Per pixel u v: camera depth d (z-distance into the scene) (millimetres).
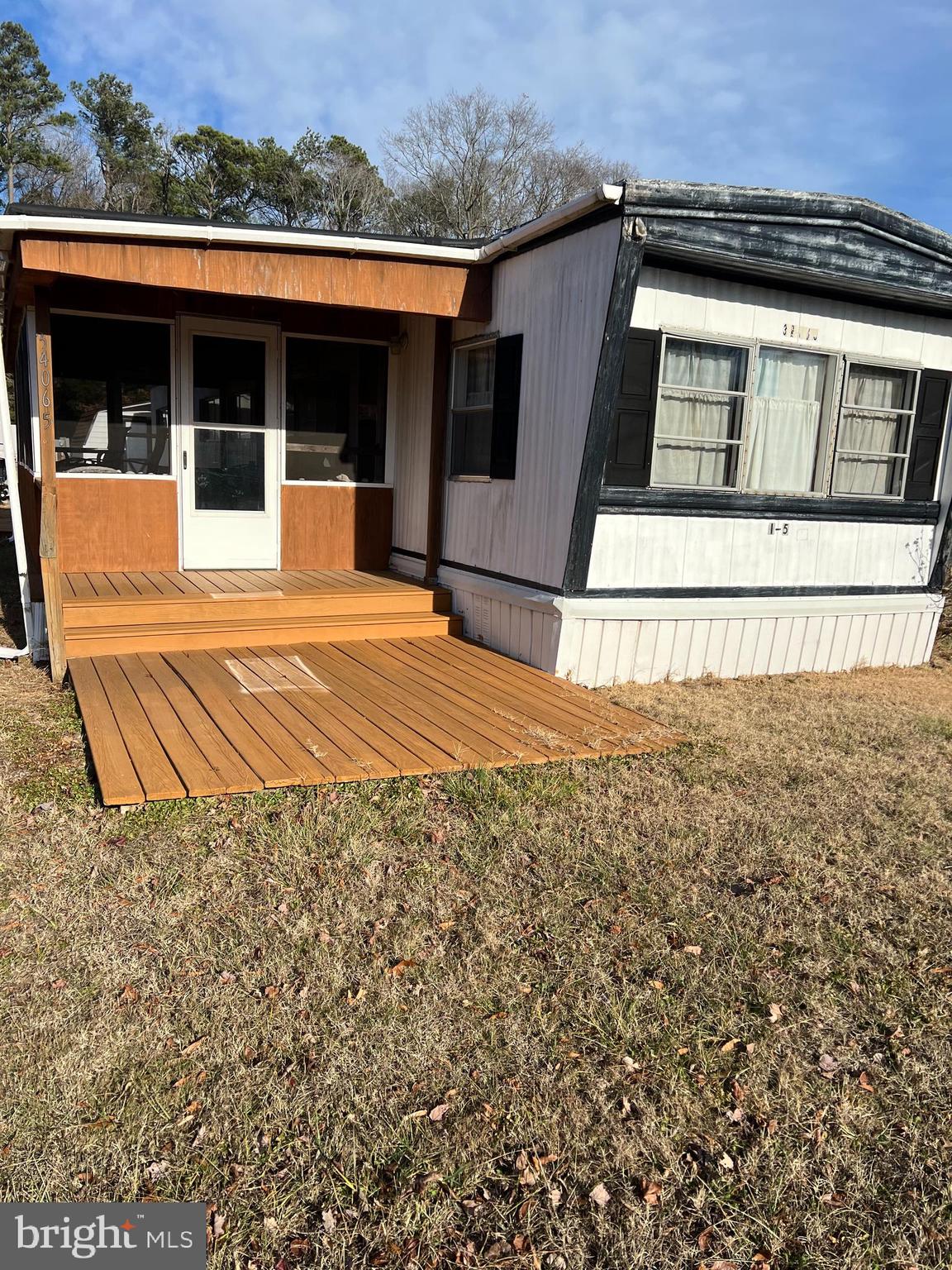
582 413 5938
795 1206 2168
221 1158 2232
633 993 2895
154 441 7672
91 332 7336
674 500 6391
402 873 3590
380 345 8406
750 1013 2838
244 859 3619
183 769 4281
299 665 6312
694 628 6777
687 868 3734
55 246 5551
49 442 5809
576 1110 2414
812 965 3088
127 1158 2211
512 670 6477
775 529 6918
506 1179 2219
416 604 7504
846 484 7285
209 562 8000
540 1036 2689
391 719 5242
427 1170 2223
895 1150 2336
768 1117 2424
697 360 6391
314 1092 2441
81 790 4203
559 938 3178
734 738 5387
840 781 4773
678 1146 2322
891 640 7789
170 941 3066
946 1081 2568
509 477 6816
